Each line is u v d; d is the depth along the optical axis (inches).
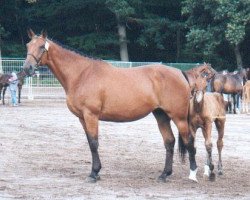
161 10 2298.2
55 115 1158.3
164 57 2330.2
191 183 516.4
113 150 707.4
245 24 1752.0
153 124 1021.2
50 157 649.6
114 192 470.3
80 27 2277.3
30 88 1637.6
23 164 600.4
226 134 874.1
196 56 2185.0
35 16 2301.9
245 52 2081.7
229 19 1761.8
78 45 2251.5
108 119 522.6
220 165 557.6
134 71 526.3
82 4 2202.3
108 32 2263.8
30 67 516.4
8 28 2340.1
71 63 521.7
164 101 523.5
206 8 1791.3
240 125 1012.5
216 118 537.3
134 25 2292.1
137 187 493.4
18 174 545.0
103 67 522.0
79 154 675.4
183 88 524.7
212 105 528.7
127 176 544.1
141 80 521.0
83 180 520.7
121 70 525.3
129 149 717.9
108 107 515.8
